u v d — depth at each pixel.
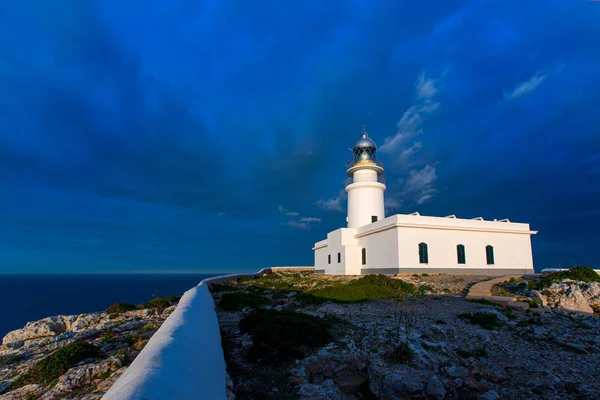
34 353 10.03
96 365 7.49
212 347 6.70
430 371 8.50
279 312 12.59
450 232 28.48
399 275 26.53
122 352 8.44
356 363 8.95
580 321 12.70
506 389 8.08
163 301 18.41
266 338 9.34
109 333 11.08
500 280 21.33
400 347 9.18
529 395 7.83
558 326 11.99
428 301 16.52
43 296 93.94
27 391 6.80
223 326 12.29
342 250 33.56
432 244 27.89
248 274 37.12
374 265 30.58
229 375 7.84
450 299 16.83
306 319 11.58
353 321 12.58
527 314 13.57
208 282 23.94
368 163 37.28
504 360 9.40
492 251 29.44
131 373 3.84
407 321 12.27
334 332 11.12
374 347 9.77
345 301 16.77
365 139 38.31
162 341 5.04
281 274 45.56
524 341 10.76
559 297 15.15
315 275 37.94
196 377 4.45
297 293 20.41
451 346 10.08
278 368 8.39
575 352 10.02
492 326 11.96
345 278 28.56
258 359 8.70
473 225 29.19
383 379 8.09
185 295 12.55
